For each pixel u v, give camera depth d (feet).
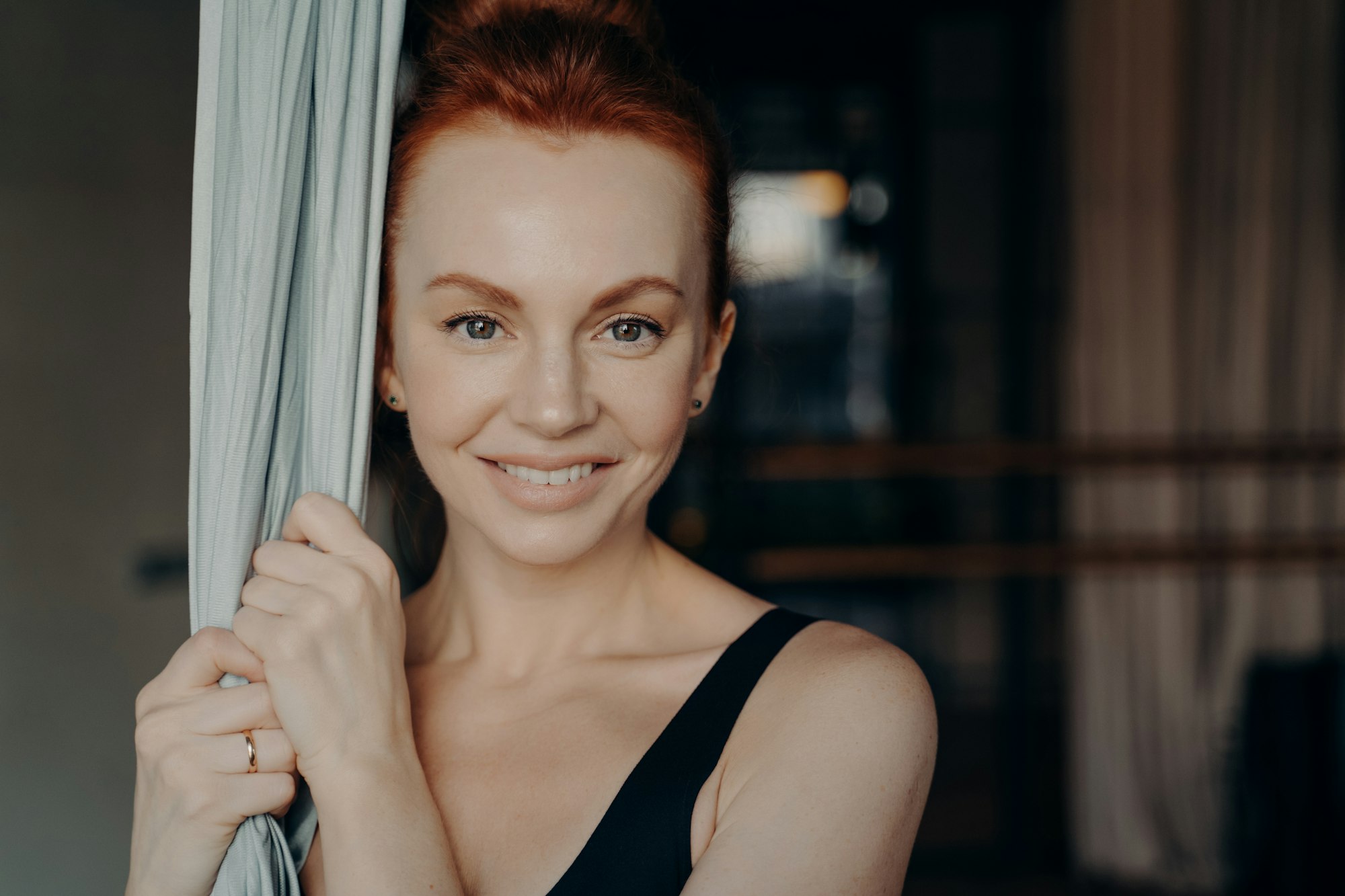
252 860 2.79
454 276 2.83
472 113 2.82
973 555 9.86
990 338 14.46
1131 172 11.35
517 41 2.89
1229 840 10.77
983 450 9.98
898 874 2.77
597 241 2.78
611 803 2.96
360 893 2.61
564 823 2.97
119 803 9.59
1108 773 11.25
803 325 14.29
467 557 3.43
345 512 2.93
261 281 2.89
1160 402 11.33
